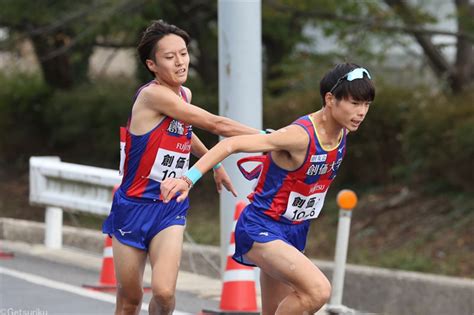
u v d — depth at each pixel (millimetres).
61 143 61719
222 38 26234
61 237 33406
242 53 25984
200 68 54562
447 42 48031
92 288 25719
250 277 22594
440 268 34531
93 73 68188
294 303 15297
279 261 15383
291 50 53156
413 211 40531
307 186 15484
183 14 51125
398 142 43062
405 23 44125
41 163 31516
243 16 25969
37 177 31719
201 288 26672
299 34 51219
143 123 16375
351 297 32188
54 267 29297
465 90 42344
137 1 47312
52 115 59906
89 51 57219
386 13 44281
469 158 38844
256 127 26219
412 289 30484
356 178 45719
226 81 26172
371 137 43344
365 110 15133
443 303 29625
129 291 16922
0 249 32531
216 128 16312
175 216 16625
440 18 45219
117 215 16719
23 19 51688
